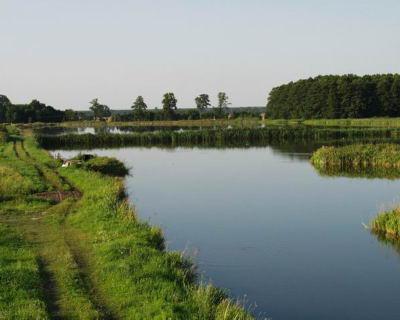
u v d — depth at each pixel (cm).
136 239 1853
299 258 2009
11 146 6362
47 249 1769
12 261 1594
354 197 3291
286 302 1582
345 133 8169
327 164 4881
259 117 16325
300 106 14412
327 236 2331
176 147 7656
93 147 7838
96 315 1205
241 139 8575
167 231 2425
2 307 1225
